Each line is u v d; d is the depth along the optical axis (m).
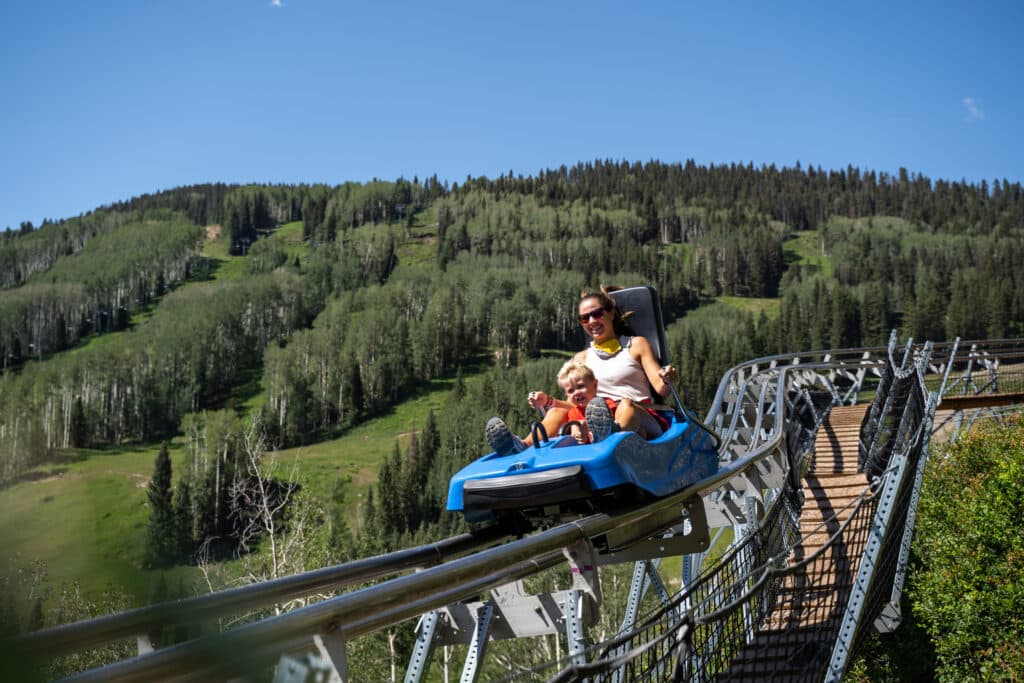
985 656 16.58
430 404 164.38
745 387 16.75
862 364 24.64
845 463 17.97
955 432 25.25
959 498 20.11
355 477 111.75
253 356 184.12
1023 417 23.09
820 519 13.23
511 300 195.50
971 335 167.38
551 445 5.81
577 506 5.67
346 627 3.22
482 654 5.09
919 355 23.05
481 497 5.35
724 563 5.57
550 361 148.75
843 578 10.45
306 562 23.77
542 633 5.12
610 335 6.83
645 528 6.18
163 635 0.90
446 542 5.29
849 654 8.43
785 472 12.01
